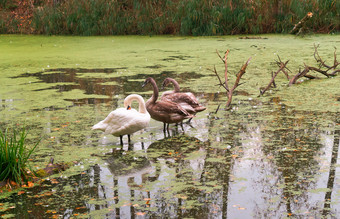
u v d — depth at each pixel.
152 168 4.66
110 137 5.80
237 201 3.84
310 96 7.70
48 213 3.69
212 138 5.61
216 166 4.66
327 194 3.92
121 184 4.27
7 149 4.41
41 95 8.38
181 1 18.52
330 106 6.94
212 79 9.63
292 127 5.91
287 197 3.88
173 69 11.05
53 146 5.41
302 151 5.01
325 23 17.56
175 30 18.56
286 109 6.86
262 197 3.90
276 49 13.81
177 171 4.55
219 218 3.54
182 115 6.00
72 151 5.24
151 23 18.81
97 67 11.69
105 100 7.86
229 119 6.44
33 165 4.74
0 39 18.67
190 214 3.62
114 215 3.64
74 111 7.11
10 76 10.57
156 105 5.97
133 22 19.23
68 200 3.94
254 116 6.54
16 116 6.84
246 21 18.03
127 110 5.46
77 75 10.54
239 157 4.89
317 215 3.55
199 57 12.87
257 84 8.97
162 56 13.27
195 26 18.19
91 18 19.28
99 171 4.62
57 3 20.77
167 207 3.76
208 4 18.22
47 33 19.61
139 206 3.79
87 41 17.27
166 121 6.00
